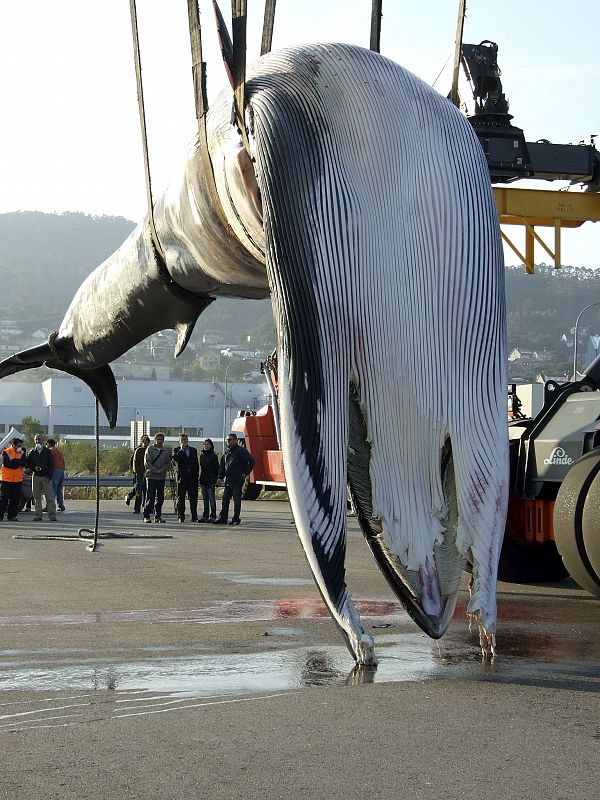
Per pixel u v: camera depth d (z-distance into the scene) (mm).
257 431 29609
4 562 12586
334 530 5754
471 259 6207
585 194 16906
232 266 7895
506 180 15539
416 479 5961
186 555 13727
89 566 12133
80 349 11445
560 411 9906
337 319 5805
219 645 6727
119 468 59000
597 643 6875
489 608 6094
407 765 3855
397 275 5945
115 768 3832
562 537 8609
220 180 6969
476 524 6059
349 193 5914
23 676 5660
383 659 6191
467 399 6113
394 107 6188
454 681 5426
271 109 6199
